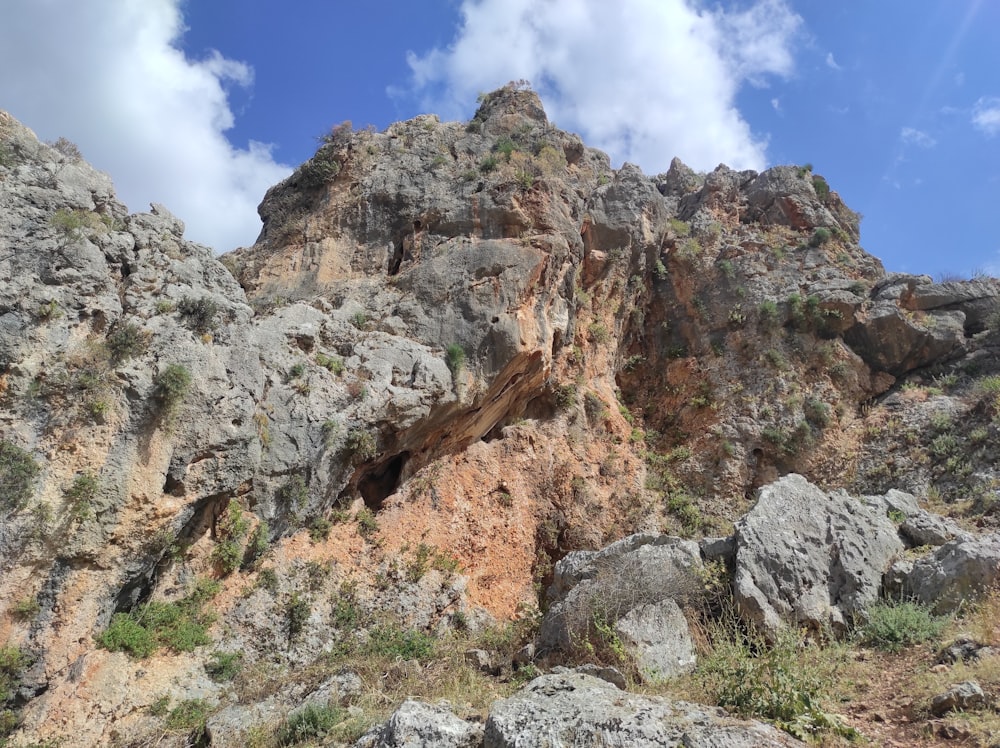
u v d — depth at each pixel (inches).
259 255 911.0
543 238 839.7
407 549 706.2
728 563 494.9
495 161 940.0
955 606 425.1
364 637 622.8
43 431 519.8
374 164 954.1
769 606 451.8
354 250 883.4
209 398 588.1
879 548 501.0
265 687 521.0
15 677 480.4
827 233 1024.2
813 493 536.7
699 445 906.1
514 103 1123.9
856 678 362.9
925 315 944.9
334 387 692.1
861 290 960.3
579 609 465.7
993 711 292.5
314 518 669.9
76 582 514.0
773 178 1120.2
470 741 314.3
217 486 591.5
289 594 621.6
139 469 544.1
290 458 645.3
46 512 498.6
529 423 861.2
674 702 309.7
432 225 872.3
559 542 804.6
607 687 329.1
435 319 794.8
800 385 911.7
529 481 822.5
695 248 1046.4
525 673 447.8
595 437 887.1
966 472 758.5
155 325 585.6
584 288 956.0
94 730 483.5
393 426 716.0
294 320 722.8
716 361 964.0
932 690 320.8
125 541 537.0
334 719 407.5
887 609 426.9
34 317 533.3
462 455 802.8
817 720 297.6
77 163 625.9
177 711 507.5
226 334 639.1
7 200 551.2
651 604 457.4
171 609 567.8
